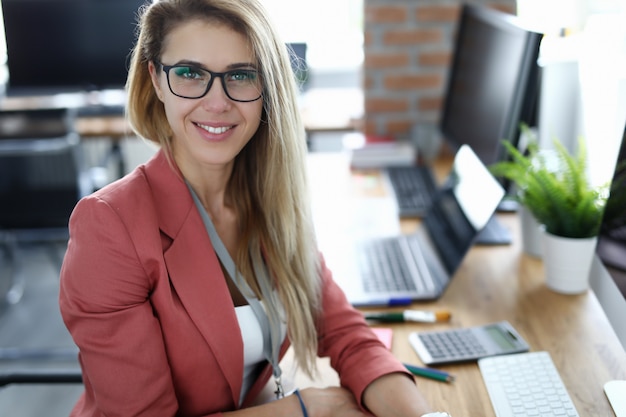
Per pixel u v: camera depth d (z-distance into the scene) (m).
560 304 1.57
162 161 1.26
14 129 3.02
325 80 4.23
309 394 1.26
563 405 1.18
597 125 1.83
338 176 2.61
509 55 1.92
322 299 1.41
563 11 2.38
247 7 1.18
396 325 1.51
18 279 3.58
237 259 1.33
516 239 1.96
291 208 1.33
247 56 1.19
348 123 3.26
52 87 3.65
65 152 3.06
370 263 1.80
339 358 1.33
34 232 3.89
